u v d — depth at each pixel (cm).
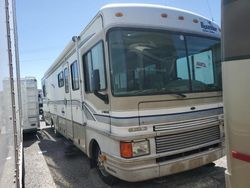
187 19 466
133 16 422
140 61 414
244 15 224
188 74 447
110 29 411
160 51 429
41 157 749
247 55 220
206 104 452
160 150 404
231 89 233
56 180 540
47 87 1173
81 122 599
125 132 389
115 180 480
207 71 469
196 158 430
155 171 399
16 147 266
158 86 416
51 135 1142
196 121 436
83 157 712
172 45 440
